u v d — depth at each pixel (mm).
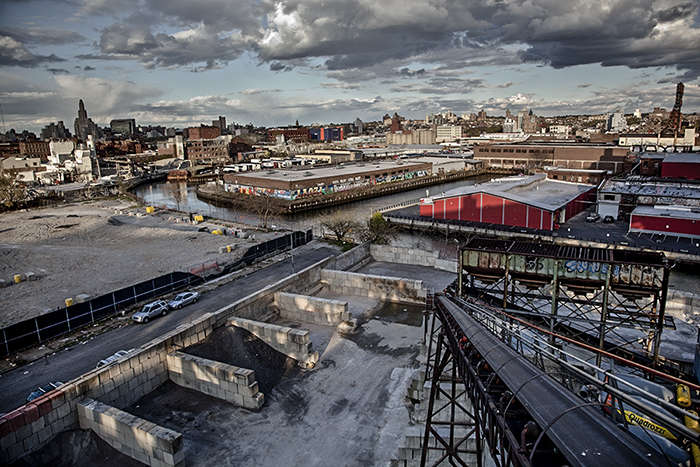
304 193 125000
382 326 37594
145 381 27703
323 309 37594
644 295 22844
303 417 25875
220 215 106625
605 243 69188
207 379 27641
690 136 191250
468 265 25891
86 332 35438
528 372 11219
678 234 71312
